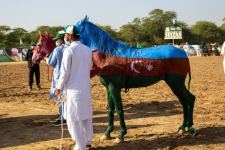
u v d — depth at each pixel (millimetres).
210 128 9633
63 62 7207
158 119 11016
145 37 117250
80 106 7238
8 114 12336
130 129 9820
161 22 117438
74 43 7352
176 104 13547
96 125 10422
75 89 7211
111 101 8758
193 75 24281
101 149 8125
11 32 106500
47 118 11547
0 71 31938
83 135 7391
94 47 8500
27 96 16344
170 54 8617
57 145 8594
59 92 7320
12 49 53438
